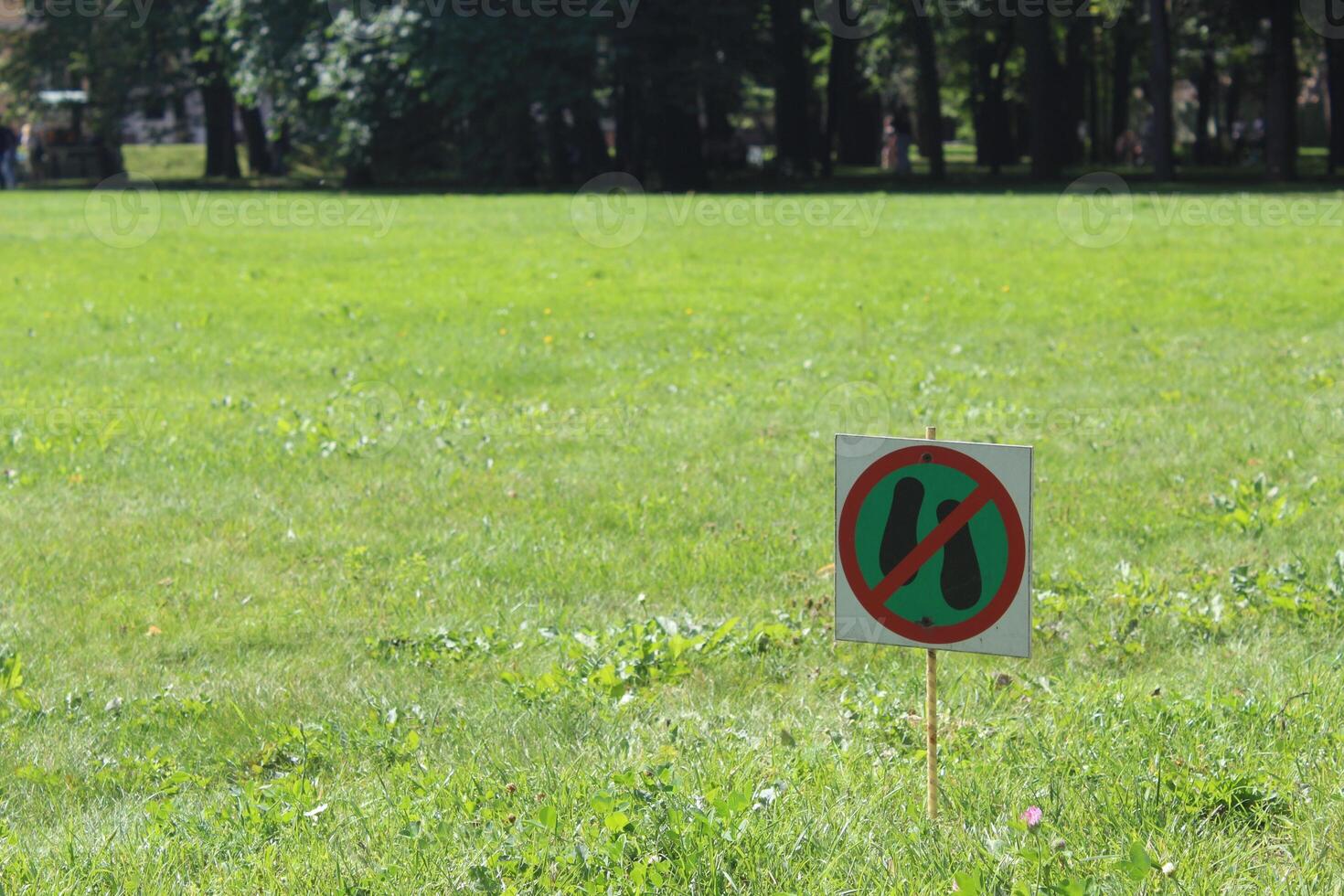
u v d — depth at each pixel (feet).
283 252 71.36
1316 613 19.48
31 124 183.93
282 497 27.17
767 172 154.30
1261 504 25.39
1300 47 180.14
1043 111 145.79
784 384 37.76
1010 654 12.27
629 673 17.84
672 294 56.03
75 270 64.54
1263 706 15.60
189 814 13.84
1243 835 12.75
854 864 12.26
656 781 13.57
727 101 159.33
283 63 140.05
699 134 140.77
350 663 18.81
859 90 198.18
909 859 12.26
